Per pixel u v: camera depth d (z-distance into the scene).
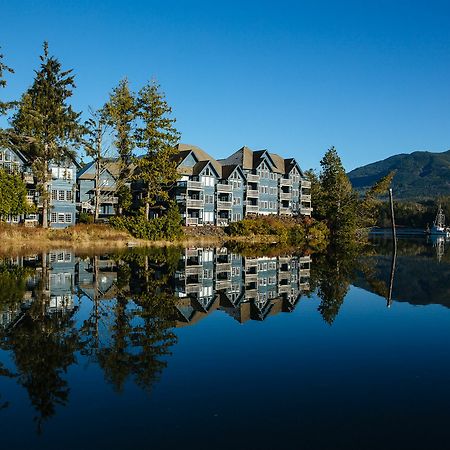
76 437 6.51
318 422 7.06
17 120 46.06
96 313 14.41
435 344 11.68
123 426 6.87
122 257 33.47
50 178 46.75
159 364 9.73
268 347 11.23
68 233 43.94
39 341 11.20
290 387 8.55
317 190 94.62
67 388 8.31
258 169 76.56
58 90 46.06
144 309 15.28
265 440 6.45
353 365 9.91
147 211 53.53
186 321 13.79
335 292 20.08
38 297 16.81
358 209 76.06
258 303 17.30
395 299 18.45
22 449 6.16
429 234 111.88
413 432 6.75
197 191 66.88
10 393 8.09
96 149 50.19
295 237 64.56
